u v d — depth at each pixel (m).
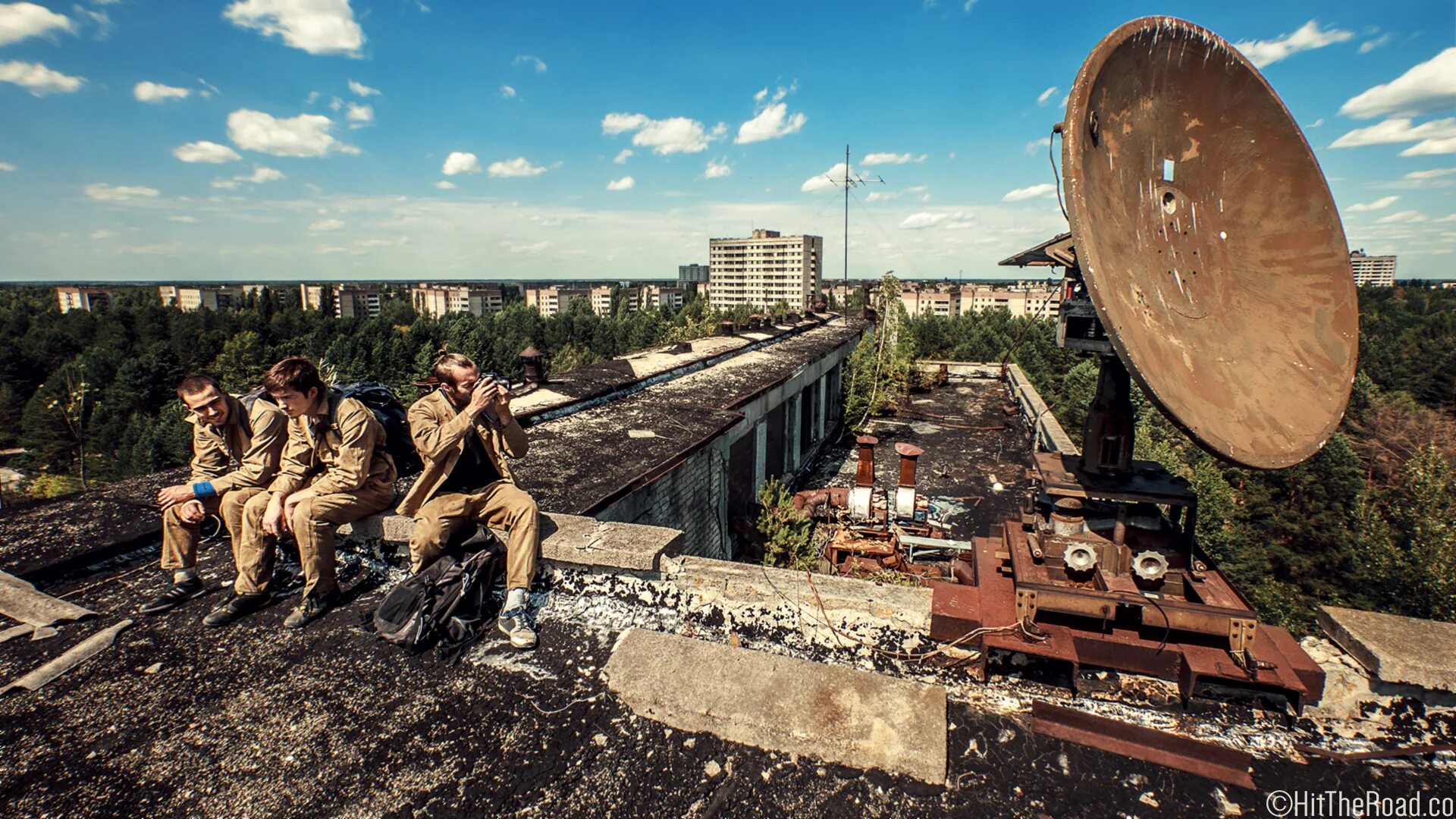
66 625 3.62
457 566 3.65
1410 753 2.61
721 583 3.74
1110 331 2.28
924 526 9.65
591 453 7.48
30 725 2.87
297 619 3.62
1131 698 2.90
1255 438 2.55
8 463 65.75
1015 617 3.09
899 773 2.54
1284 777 2.52
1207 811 2.38
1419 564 24.23
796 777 2.54
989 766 2.59
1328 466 32.25
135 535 4.52
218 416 3.97
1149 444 28.70
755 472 11.79
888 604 3.50
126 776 2.59
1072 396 40.19
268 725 2.87
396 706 2.99
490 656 3.35
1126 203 2.83
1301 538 31.75
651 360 14.30
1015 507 11.20
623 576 3.88
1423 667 2.71
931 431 17.58
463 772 2.60
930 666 3.19
